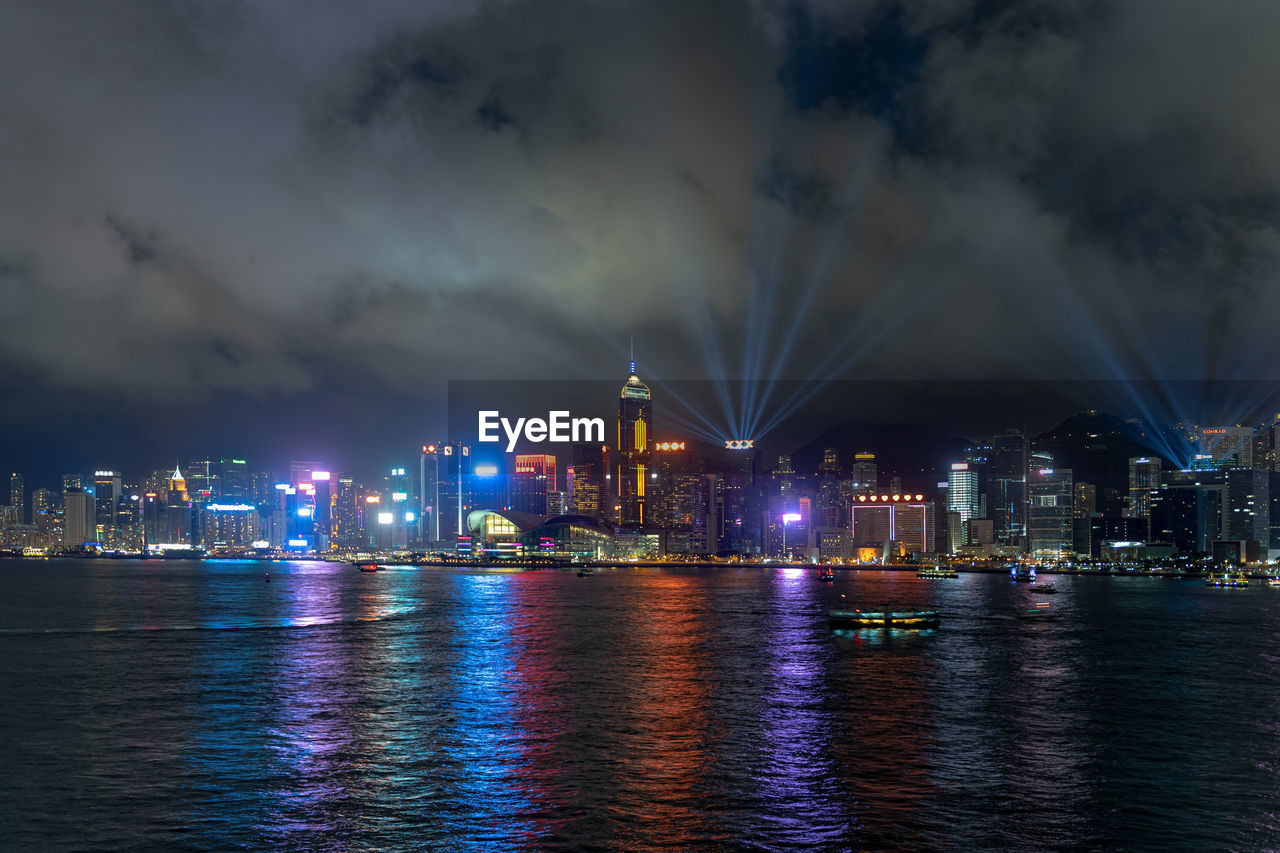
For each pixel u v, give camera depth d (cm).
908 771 7050
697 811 6147
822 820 5975
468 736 8156
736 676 11494
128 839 5641
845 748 7731
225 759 7388
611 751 7638
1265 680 11212
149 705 9544
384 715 9062
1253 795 6456
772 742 7938
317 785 6688
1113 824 5891
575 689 10519
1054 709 9356
